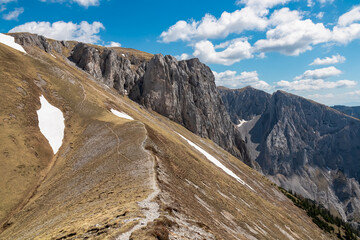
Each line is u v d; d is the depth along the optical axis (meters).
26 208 42.03
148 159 49.53
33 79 83.38
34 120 68.06
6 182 47.38
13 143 55.75
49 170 56.06
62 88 89.56
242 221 51.34
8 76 75.25
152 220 23.14
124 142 60.31
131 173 43.78
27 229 32.94
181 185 45.38
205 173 70.44
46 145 62.72
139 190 34.09
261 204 84.94
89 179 45.88
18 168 51.44
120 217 23.33
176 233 22.44
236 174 120.00
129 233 20.05
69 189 44.47
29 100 73.06
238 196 73.19
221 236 30.42
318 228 118.62
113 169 47.59
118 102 119.38
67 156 60.81
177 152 70.88
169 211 27.27
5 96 67.00
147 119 119.25
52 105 79.38
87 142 65.31
